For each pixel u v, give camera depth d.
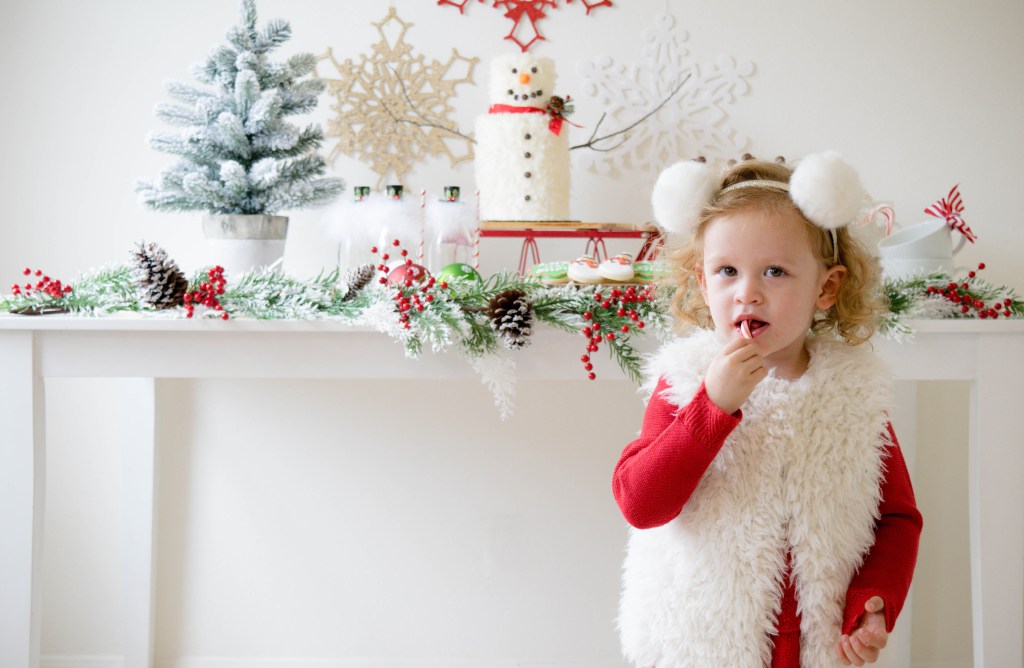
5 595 1.33
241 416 1.85
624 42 1.78
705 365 1.05
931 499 1.87
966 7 1.79
